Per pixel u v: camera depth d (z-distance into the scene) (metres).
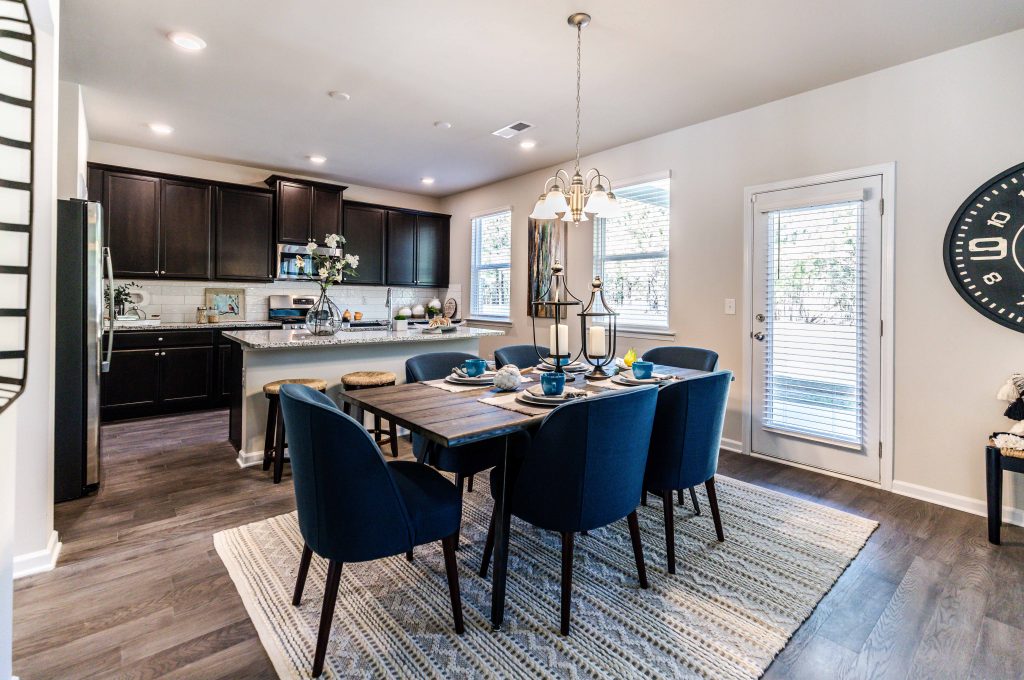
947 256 2.77
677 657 1.59
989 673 1.52
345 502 1.45
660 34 2.65
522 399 2.02
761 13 2.44
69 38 2.76
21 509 2.01
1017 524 2.56
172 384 4.70
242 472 3.20
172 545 2.27
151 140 4.48
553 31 2.64
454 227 6.66
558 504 1.67
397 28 2.63
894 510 2.72
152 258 4.68
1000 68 2.60
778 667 1.55
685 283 4.01
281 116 3.88
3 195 1.10
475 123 3.97
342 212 5.71
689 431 2.04
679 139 4.04
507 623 1.74
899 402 2.97
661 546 2.30
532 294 5.39
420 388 2.32
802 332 3.36
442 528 1.63
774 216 3.48
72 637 1.64
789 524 2.53
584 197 2.79
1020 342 2.58
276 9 2.47
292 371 3.50
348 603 1.84
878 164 3.01
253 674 1.50
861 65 2.95
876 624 1.76
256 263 5.25
